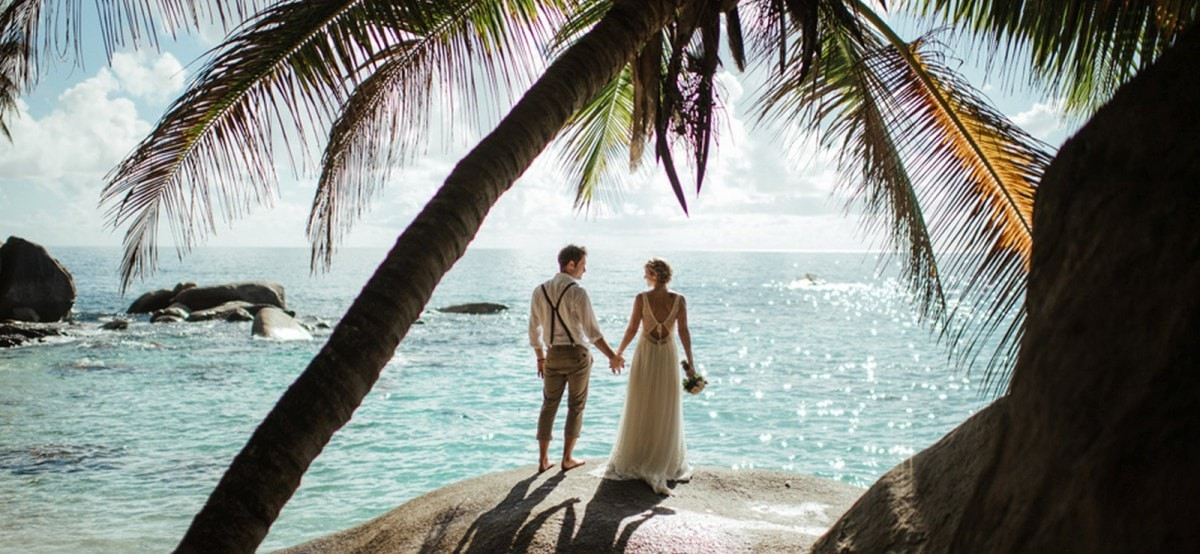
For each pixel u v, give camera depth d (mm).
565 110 3434
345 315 2680
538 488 5668
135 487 9672
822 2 4875
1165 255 1659
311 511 8859
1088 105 5766
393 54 4902
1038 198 2266
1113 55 4766
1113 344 1705
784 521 5363
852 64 5824
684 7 4133
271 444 2430
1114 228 1846
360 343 2607
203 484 9805
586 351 6105
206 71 4039
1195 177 1683
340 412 2545
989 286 5656
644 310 5938
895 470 3291
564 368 6074
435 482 9969
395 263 2777
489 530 4926
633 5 3818
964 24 5195
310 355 21812
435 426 13047
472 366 19938
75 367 19344
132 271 4344
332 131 5012
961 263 5809
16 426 13000
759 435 12547
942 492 2811
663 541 4621
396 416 13828
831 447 11797
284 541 7949
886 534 2975
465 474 10312
